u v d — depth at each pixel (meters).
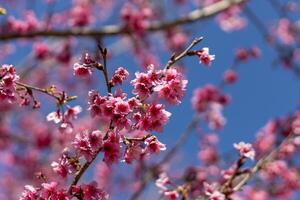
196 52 1.11
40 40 2.95
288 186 2.14
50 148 2.85
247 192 2.25
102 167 2.83
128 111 1.03
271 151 1.73
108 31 2.46
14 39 2.27
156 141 1.06
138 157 1.05
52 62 2.99
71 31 2.37
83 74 1.07
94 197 1.04
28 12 2.74
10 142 3.09
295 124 2.12
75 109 1.16
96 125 1.94
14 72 1.11
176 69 1.08
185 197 1.32
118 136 1.04
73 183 1.04
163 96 1.05
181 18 2.54
